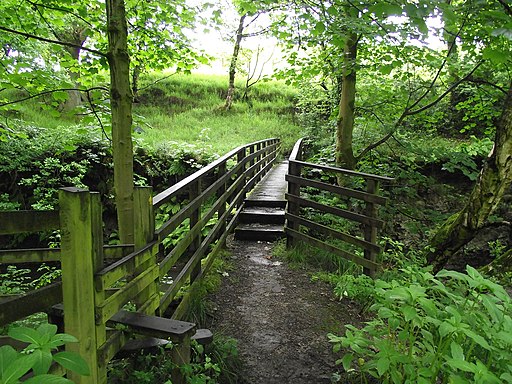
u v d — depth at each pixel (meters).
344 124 7.03
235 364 2.71
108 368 2.11
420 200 8.08
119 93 3.09
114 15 3.02
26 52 6.13
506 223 5.07
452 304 1.97
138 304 2.23
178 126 15.36
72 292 1.46
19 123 7.98
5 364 0.83
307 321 3.42
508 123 4.16
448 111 10.06
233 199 5.91
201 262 4.06
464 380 1.47
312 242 4.84
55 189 7.84
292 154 5.98
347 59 6.30
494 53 2.54
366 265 4.18
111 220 8.77
